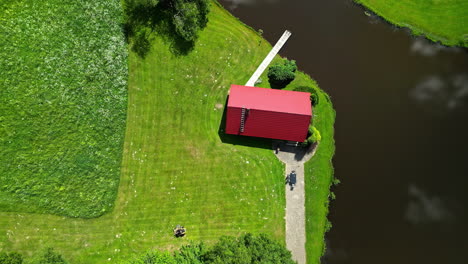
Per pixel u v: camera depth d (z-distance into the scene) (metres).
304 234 37.78
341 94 42.00
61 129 36.66
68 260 34.81
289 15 44.44
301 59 42.88
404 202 39.25
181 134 39.12
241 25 43.44
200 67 41.19
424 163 40.44
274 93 38.09
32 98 36.22
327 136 40.47
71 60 37.97
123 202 36.91
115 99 38.75
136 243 36.12
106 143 37.56
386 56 43.78
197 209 37.34
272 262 29.47
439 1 45.47
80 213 35.91
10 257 30.25
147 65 40.44
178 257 31.19
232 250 29.73
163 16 41.78
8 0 36.59
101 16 39.78
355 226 38.53
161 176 37.84
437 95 42.66
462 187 39.78
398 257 37.88
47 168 35.84
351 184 39.56
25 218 34.97
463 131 41.53
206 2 40.41
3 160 34.84
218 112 40.16
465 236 38.41
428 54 44.06
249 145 39.53
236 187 38.12
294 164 39.31
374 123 41.38
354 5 45.31
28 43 36.72
